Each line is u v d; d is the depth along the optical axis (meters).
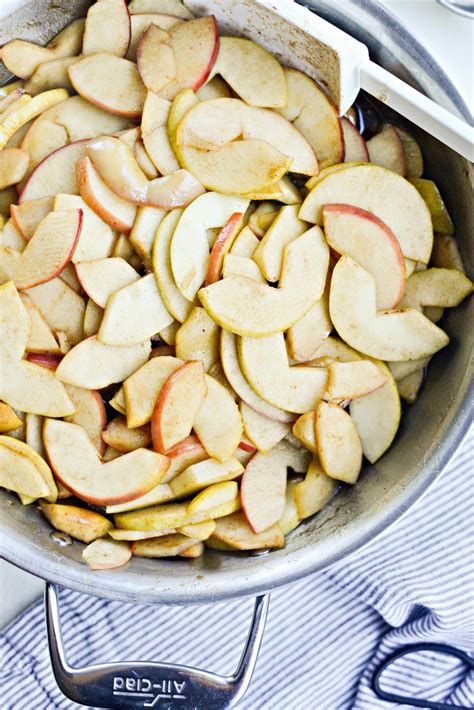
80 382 0.75
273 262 0.75
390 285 0.76
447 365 0.77
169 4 0.77
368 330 0.76
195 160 0.75
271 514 0.77
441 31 0.83
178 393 0.75
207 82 0.77
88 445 0.76
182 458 0.76
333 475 0.77
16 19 0.76
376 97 0.73
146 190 0.75
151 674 0.77
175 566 0.77
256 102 0.76
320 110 0.77
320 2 0.74
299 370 0.76
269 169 0.75
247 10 0.75
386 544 0.86
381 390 0.77
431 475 0.74
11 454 0.75
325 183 0.76
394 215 0.76
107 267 0.75
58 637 0.76
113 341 0.75
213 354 0.76
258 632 0.76
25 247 0.75
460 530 0.85
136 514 0.76
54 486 0.76
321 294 0.76
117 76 0.76
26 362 0.75
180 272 0.75
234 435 0.76
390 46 0.74
